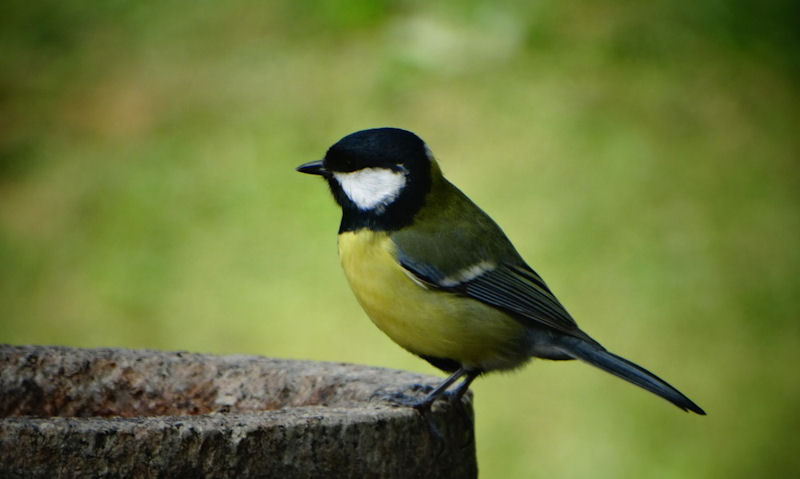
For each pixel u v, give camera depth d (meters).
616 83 14.87
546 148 13.54
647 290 11.65
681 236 12.37
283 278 11.81
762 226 12.61
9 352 5.32
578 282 11.70
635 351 11.04
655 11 16.33
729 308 11.52
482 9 15.92
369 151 5.80
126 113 14.77
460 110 14.26
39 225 13.00
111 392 5.35
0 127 14.69
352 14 16.11
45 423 3.74
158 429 3.83
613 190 12.95
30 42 16.55
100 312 11.74
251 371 5.54
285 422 4.14
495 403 10.31
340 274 11.74
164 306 11.68
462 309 5.68
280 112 14.44
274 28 16.25
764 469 9.88
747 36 16.08
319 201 12.77
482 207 12.65
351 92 14.69
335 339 11.02
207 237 12.50
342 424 4.30
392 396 4.97
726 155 13.70
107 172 13.68
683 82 14.95
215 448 3.94
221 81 15.21
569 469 9.69
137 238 12.62
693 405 5.46
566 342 5.85
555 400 10.37
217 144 13.96
